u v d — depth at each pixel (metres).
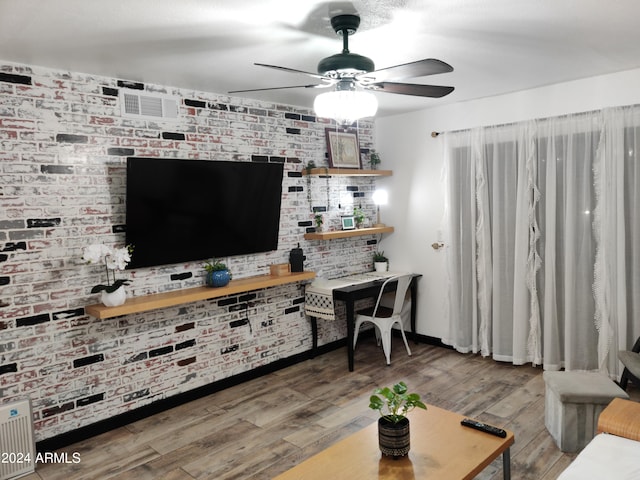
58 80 3.00
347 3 2.12
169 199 3.39
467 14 2.30
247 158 4.04
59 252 3.02
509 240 4.21
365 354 4.73
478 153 4.33
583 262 3.79
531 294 4.10
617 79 3.56
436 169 4.79
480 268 4.41
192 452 2.94
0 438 2.65
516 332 4.16
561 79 3.73
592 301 3.78
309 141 4.57
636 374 3.00
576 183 3.79
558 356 4.00
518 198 4.09
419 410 2.52
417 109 4.82
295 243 4.50
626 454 1.98
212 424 3.31
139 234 3.29
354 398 3.66
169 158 3.49
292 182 4.43
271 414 3.43
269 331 4.27
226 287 3.64
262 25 2.35
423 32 2.54
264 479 2.62
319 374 4.21
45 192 2.96
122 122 3.29
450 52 2.91
